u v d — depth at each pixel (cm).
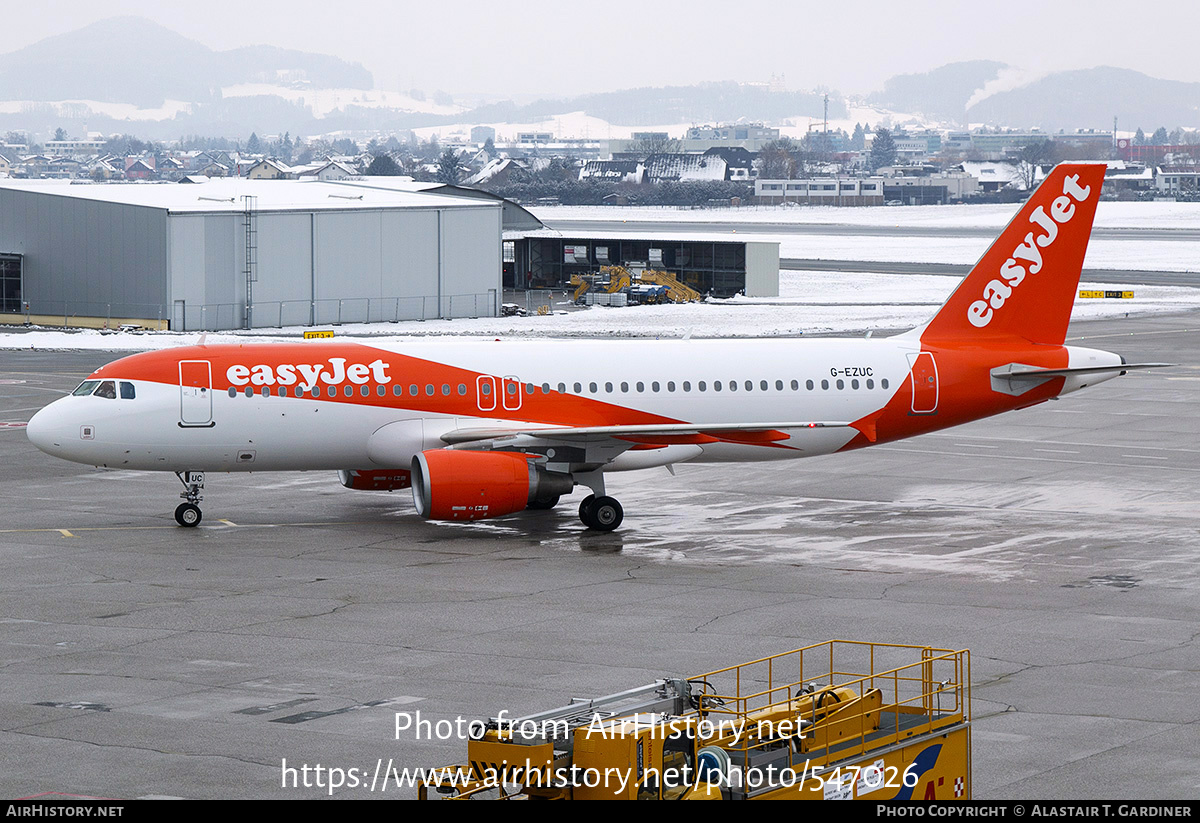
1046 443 10519
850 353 8219
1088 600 5925
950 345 8362
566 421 7775
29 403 12038
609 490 8862
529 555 6912
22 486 8825
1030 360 8369
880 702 3525
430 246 19538
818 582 6294
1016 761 3916
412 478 7356
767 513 8050
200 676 4791
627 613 5716
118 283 17788
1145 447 10262
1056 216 8350
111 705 4447
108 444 7250
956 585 6216
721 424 7894
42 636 5331
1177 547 7012
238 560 6750
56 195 18162
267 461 7531
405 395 7569
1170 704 4472
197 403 7312
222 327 17838
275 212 17988
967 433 11062
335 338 16312
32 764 3881
